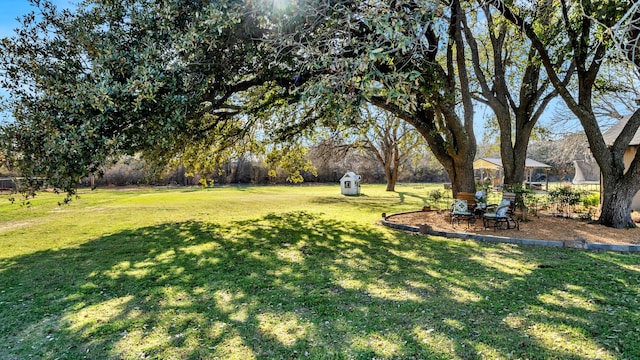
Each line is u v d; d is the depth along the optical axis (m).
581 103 8.30
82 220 11.25
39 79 5.58
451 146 9.85
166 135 6.17
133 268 5.62
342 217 11.48
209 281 4.89
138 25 5.73
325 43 4.71
